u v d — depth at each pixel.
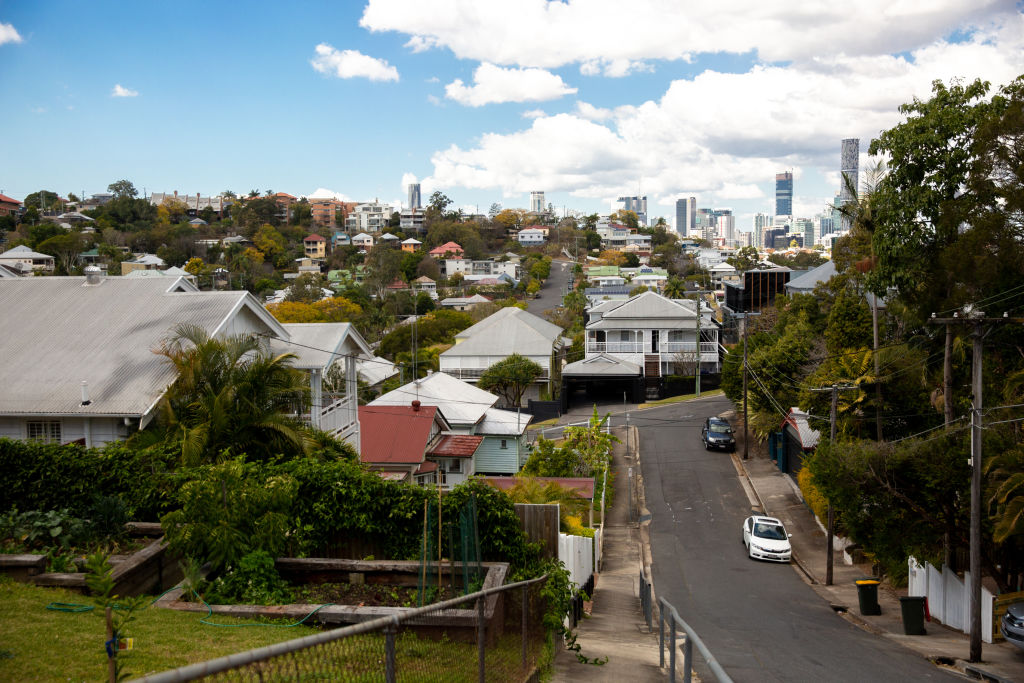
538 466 34.72
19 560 9.56
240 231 174.00
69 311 19.44
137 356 17.44
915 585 21.91
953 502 19.30
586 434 36.81
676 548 29.84
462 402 40.44
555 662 11.87
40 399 16.17
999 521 16.50
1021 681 13.14
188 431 14.84
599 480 34.78
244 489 11.04
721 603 22.09
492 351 60.34
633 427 51.12
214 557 10.48
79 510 12.35
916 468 19.14
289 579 11.45
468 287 134.62
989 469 17.12
